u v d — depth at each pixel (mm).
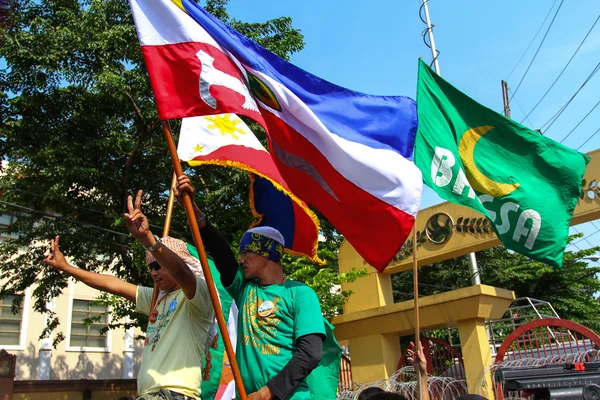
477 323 11930
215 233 3861
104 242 14438
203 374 4172
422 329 13383
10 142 13852
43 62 13297
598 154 11148
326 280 13906
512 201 6836
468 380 11617
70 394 19922
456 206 13141
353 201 4660
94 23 13688
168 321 3865
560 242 6691
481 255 22422
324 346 3893
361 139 4793
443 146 6551
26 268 15492
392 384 10359
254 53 4621
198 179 15391
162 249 3652
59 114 14211
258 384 3434
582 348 11562
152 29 4199
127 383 21422
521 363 10547
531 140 7004
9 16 6457
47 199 13758
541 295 22984
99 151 14008
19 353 19719
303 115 4484
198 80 4125
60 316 20891
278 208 4926
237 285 3893
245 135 5254
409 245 13875
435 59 16453
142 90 13953
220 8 15828
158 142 14516
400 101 5168
